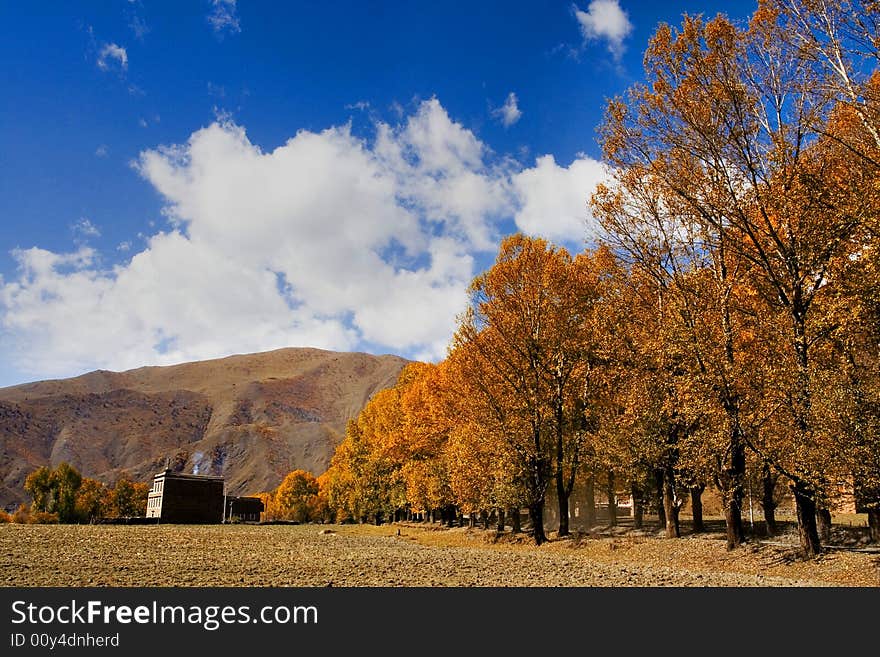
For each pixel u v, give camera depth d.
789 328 21.45
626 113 25.23
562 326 34.00
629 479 34.78
